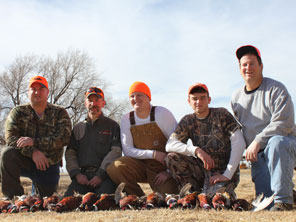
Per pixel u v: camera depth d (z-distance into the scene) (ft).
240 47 15.76
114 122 19.72
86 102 19.51
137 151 17.81
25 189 32.68
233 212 12.17
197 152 15.53
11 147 17.84
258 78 15.49
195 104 16.16
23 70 90.94
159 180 17.21
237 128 15.71
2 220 11.55
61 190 29.27
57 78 93.25
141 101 17.99
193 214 11.67
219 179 14.93
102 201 13.52
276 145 13.24
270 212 12.17
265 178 14.24
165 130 18.21
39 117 18.85
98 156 18.92
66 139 18.85
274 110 14.61
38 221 11.10
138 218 11.12
